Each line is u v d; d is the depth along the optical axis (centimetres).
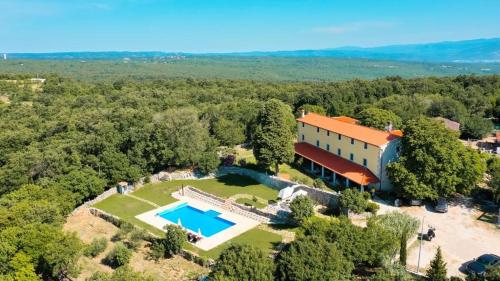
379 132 6819
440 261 3822
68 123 9538
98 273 3662
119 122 8500
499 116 11956
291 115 9944
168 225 5016
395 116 9262
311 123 8081
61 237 4275
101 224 5891
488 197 6094
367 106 11488
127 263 4588
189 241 5219
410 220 4556
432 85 14038
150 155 7706
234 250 3822
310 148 7969
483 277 3631
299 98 14100
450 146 5688
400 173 5741
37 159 6994
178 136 7681
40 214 4928
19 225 4588
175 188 7288
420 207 5822
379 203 5975
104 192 7012
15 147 8694
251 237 5278
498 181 5775
